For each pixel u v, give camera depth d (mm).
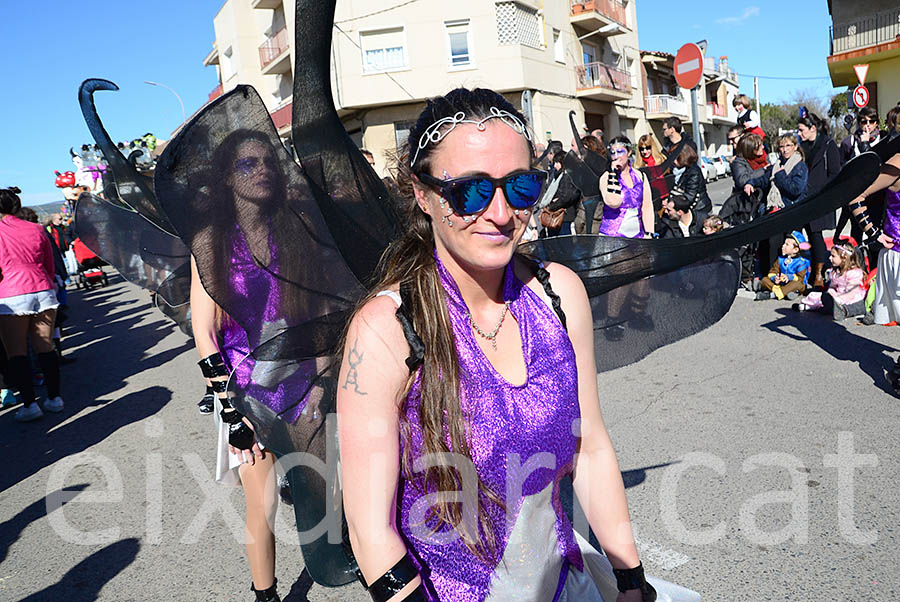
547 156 7852
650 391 4887
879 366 4883
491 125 1232
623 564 1479
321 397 1865
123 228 4328
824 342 5598
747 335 6043
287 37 28047
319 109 1976
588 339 1470
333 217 1906
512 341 1337
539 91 25312
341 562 1926
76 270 19375
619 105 32438
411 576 1225
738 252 2363
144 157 4230
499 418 1268
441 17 23734
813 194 2320
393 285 1304
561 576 1444
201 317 2467
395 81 23891
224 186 1895
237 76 33094
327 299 1872
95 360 9016
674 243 2213
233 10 31953
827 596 2537
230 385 1791
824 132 7148
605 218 6621
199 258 1879
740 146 8000
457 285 1316
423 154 1265
